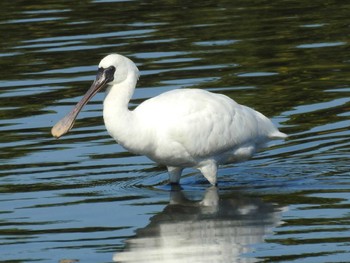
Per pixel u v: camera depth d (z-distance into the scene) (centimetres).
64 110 1881
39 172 1605
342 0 2630
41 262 1252
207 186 1570
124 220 1402
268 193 1512
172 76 2041
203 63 2122
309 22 2412
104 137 1762
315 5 2588
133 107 1859
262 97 1927
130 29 2383
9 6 2648
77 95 1959
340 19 2427
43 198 1501
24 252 1289
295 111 1855
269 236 1315
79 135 1775
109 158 1672
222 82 2006
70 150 1702
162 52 2202
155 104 1525
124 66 1505
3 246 1313
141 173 1617
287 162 1659
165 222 1388
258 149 1636
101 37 2322
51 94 1973
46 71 2108
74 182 1566
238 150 1588
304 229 1334
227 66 2098
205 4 2630
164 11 2556
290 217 1389
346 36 2280
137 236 1335
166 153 1530
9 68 2139
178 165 1564
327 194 1490
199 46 2236
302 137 1745
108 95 1509
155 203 1477
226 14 2514
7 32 2395
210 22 2430
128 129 1497
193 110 1529
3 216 1430
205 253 1262
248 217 1398
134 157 1680
